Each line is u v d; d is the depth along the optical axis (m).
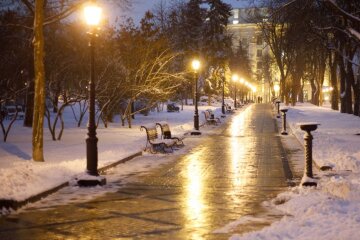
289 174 14.47
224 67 76.50
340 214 8.43
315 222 8.02
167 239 7.67
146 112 44.66
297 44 30.28
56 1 23.70
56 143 21.41
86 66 28.41
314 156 16.50
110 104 31.59
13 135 25.53
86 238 7.75
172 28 63.75
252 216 9.18
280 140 25.66
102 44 29.16
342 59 46.75
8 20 25.88
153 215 9.29
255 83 130.88
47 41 27.50
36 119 15.22
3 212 9.42
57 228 8.34
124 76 29.73
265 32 70.00
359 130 28.53
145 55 30.89
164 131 21.73
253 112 59.69
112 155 17.36
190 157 18.62
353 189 10.45
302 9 24.31
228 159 18.03
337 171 14.09
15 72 26.84
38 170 12.11
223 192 11.66
